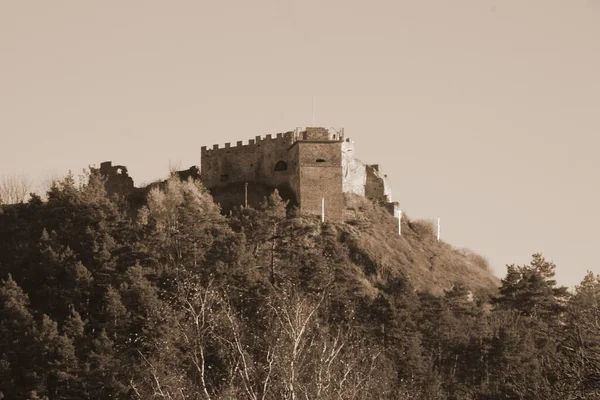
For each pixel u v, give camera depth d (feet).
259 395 565.94
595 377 495.82
